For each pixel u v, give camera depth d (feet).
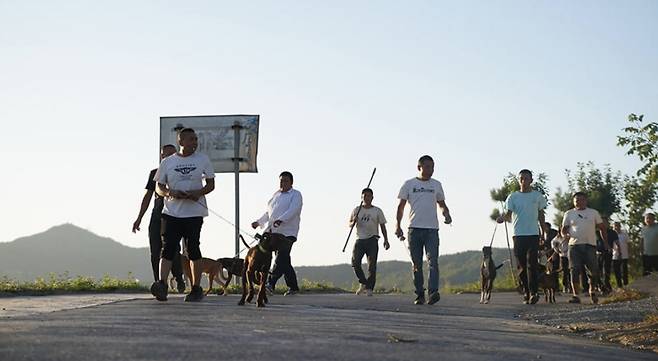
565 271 69.41
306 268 249.75
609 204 103.91
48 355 18.52
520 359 21.86
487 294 51.11
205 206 39.78
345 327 27.12
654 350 27.35
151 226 44.62
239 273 53.42
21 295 46.26
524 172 48.98
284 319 29.32
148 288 54.80
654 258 72.43
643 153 37.40
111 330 23.24
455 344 23.99
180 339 21.83
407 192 46.78
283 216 43.98
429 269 46.16
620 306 41.14
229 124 66.85
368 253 59.00
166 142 67.10
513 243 49.16
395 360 20.16
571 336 30.63
